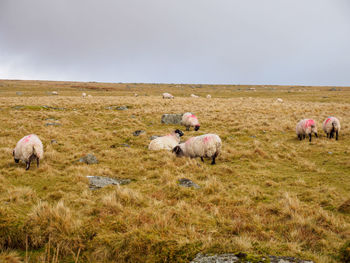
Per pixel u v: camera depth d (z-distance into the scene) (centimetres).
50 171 966
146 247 436
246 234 490
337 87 13400
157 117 2620
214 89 11950
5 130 1738
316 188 802
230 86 15000
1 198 665
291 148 1389
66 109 3036
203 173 967
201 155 1138
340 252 392
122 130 1953
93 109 3062
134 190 769
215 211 613
